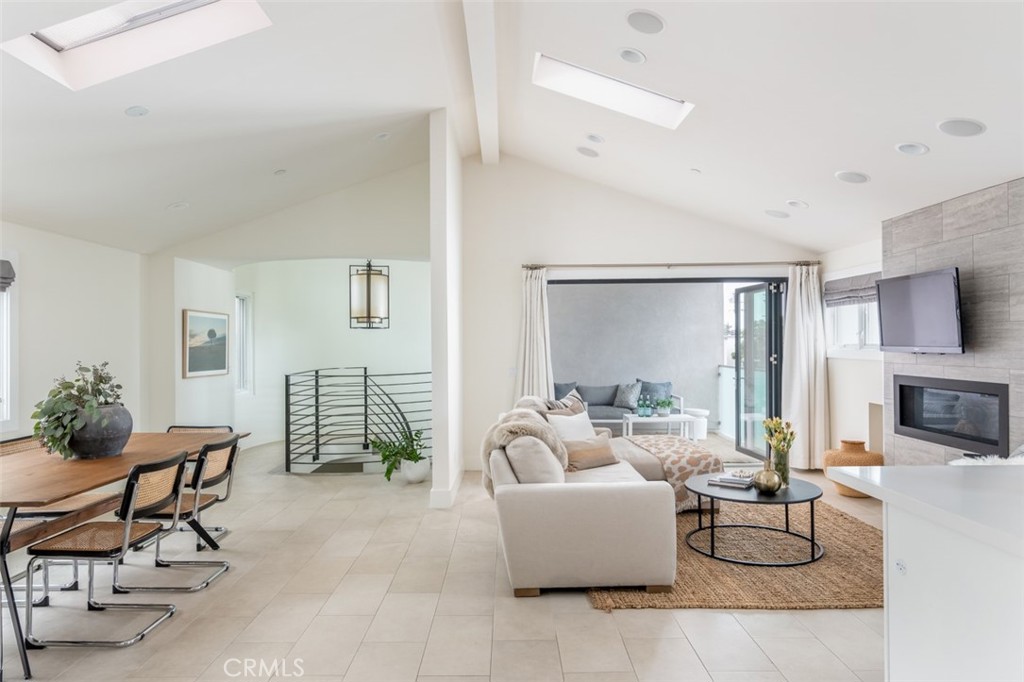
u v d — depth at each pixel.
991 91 3.06
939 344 4.34
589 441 4.71
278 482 6.20
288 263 8.83
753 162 4.79
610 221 6.61
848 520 4.61
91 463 3.35
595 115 4.84
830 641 2.79
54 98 3.53
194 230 6.28
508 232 6.62
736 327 7.67
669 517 3.28
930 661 1.37
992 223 4.02
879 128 3.71
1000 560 1.16
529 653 2.70
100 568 3.80
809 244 6.36
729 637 2.83
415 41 3.91
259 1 3.21
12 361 4.74
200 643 2.82
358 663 2.62
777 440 3.89
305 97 4.38
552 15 3.54
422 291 9.38
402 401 9.26
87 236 5.50
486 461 4.11
